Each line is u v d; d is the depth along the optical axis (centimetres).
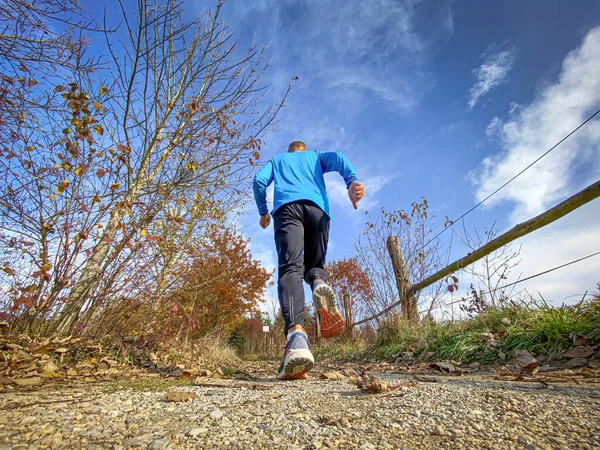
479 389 148
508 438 91
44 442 93
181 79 437
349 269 738
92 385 203
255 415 119
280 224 248
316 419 113
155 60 399
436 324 466
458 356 330
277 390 179
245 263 1057
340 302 785
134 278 345
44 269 254
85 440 95
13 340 254
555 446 85
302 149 305
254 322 1486
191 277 483
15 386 191
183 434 101
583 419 102
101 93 316
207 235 526
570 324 274
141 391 177
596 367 214
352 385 190
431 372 280
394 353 455
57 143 283
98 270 321
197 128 413
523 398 125
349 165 273
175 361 414
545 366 233
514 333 307
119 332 351
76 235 280
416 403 126
